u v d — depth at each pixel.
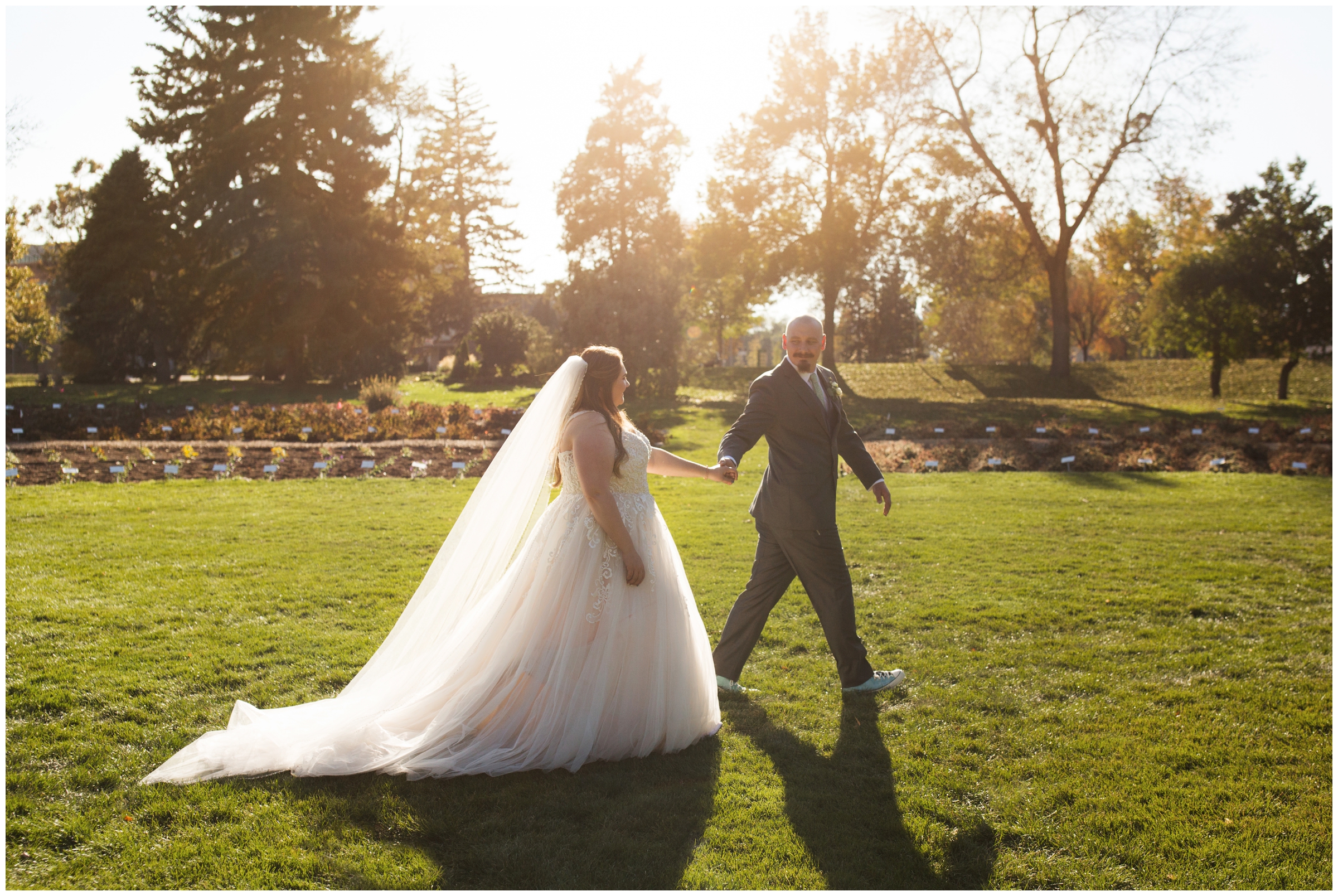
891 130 32.53
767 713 3.90
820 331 4.04
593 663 3.37
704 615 5.39
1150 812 3.03
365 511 8.77
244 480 11.02
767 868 2.66
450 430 15.99
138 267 33.06
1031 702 4.02
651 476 11.82
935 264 32.34
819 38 33.25
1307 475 11.98
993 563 6.72
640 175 34.03
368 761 3.19
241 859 2.64
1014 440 15.38
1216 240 28.38
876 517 8.73
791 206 34.66
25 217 31.42
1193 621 5.24
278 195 29.64
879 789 3.20
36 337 35.22
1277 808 3.05
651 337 29.44
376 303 32.44
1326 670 4.42
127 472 11.30
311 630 4.90
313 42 30.67
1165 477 11.80
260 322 30.09
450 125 57.19
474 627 3.48
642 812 2.98
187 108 32.78
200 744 3.26
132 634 4.75
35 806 2.92
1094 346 63.97
